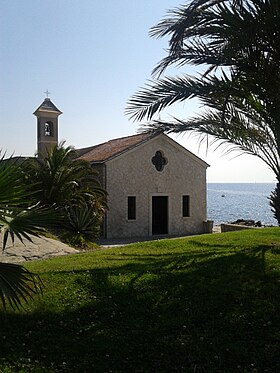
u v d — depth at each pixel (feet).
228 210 155.22
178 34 28.99
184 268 25.31
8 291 14.56
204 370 15.15
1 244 36.29
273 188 35.78
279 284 21.85
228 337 17.13
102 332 17.80
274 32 26.21
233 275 23.41
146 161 78.64
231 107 33.24
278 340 16.76
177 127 35.42
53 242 40.45
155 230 80.53
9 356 15.94
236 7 26.68
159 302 20.40
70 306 20.36
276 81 28.50
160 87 30.30
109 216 74.18
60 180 53.31
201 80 29.84
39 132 85.87
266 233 41.83
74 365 15.46
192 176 84.12
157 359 15.84
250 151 35.24
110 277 24.11
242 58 27.45
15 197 14.96
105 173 74.13
